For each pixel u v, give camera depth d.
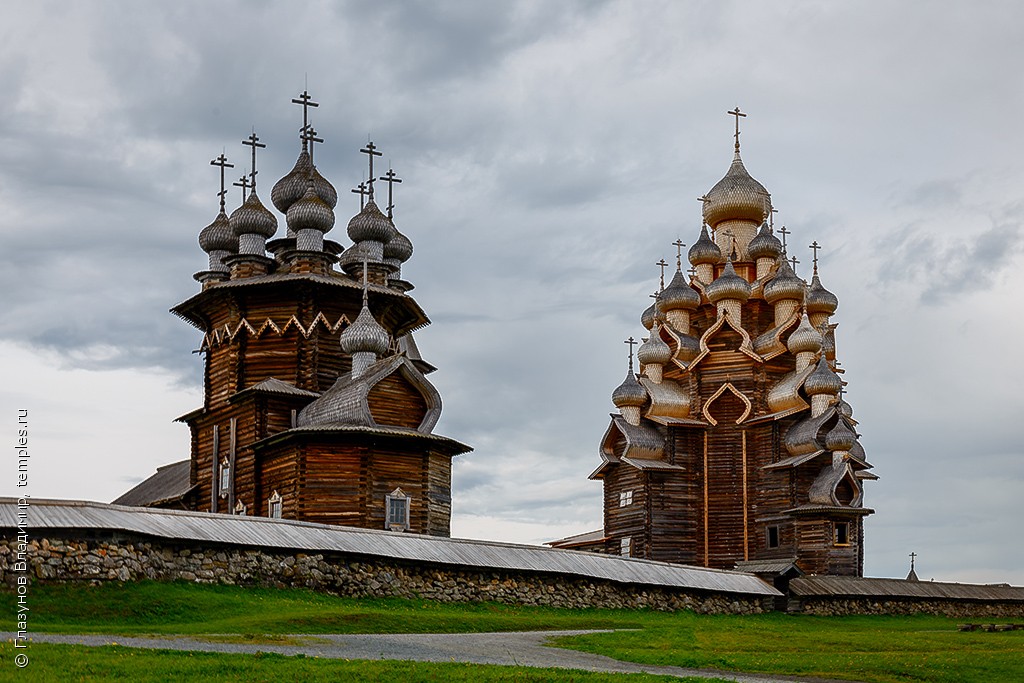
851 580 64.69
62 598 36.44
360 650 31.23
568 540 82.81
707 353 79.38
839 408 75.19
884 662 32.03
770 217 87.19
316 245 70.12
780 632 43.75
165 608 36.88
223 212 78.69
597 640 36.94
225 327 69.00
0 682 23.67
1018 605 69.94
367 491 58.66
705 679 27.38
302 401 65.50
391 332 73.12
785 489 73.75
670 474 77.00
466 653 32.03
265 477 62.59
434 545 48.06
